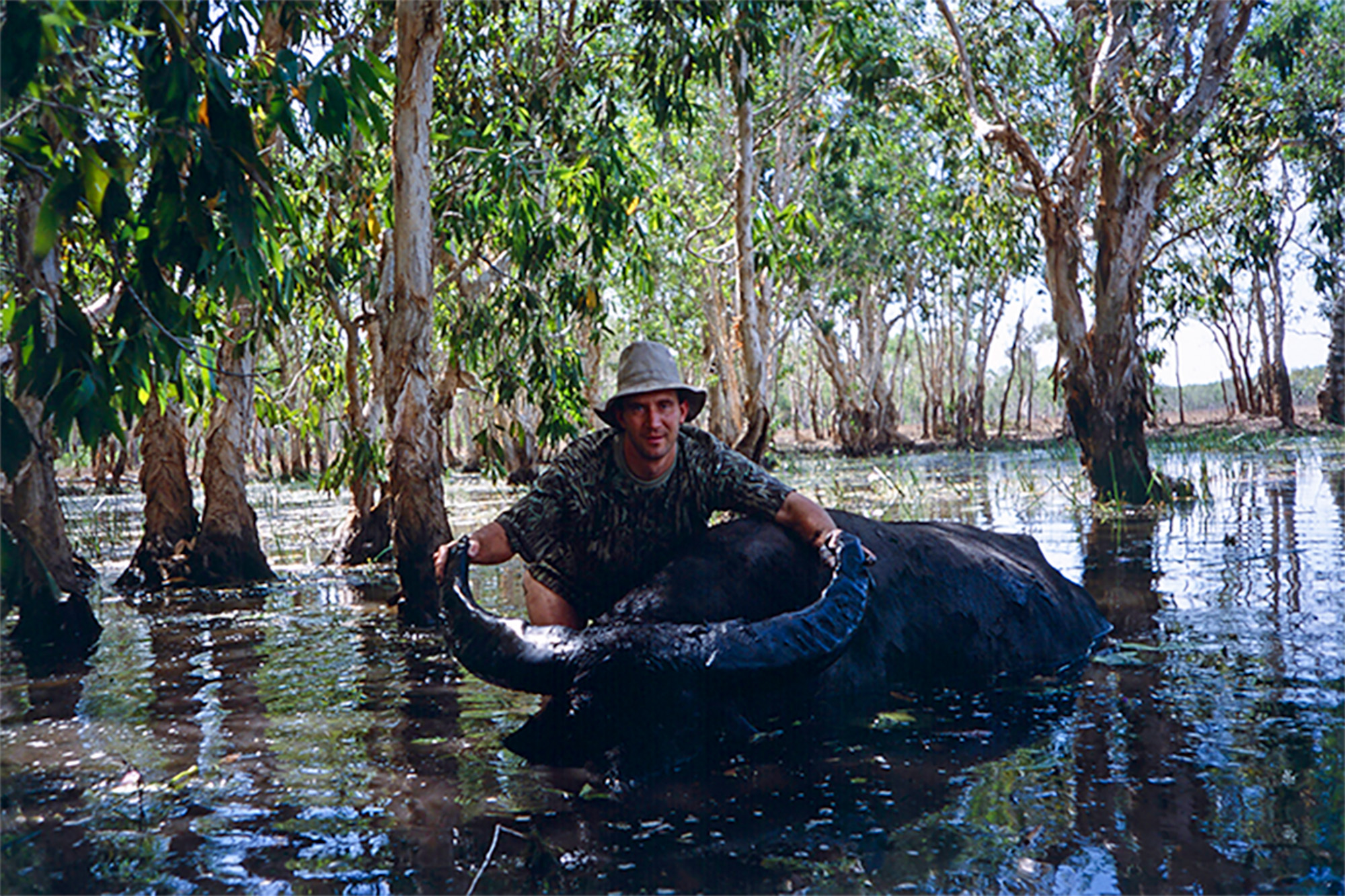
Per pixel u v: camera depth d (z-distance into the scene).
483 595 7.31
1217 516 10.68
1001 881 2.46
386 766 3.48
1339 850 2.55
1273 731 3.51
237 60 4.00
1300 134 16.05
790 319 27.94
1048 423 55.62
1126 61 12.62
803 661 3.39
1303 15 14.34
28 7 2.96
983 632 4.66
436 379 12.62
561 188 9.45
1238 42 12.51
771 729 3.74
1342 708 3.75
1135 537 9.13
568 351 10.05
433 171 9.47
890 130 20.30
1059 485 15.43
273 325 8.93
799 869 2.57
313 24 5.72
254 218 3.85
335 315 10.02
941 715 3.93
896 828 2.81
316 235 9.72
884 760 3.39
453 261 10.68
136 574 8.99
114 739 3.93
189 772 3.47
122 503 21.23
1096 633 5.25
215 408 8.98
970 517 11.44
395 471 6.70
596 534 4.14
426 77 6.66
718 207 20.25
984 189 18.55
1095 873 2.48
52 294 3.80
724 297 24.86
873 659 4.28
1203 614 5.61
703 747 3.32
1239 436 30.61
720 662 3.30
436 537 6.66
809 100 17.27
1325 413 37.12
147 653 5.68
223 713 4.29
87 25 3.03
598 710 3.30
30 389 3.79
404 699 4.44
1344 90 15.59
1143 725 3.66
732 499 4.23
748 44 10.27
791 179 23.05
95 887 2.57
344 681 4.84
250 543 9.09
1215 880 2.42
